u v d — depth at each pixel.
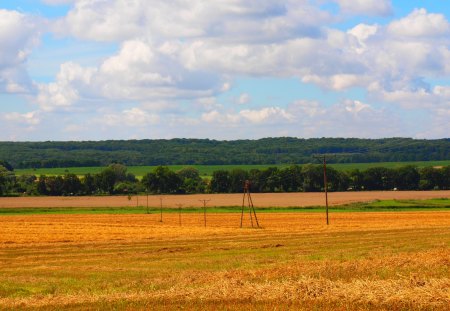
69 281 36.81
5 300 29.22
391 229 74.50
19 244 66.00
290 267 37.38
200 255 52.56
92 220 111.94
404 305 24.00
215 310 24.36
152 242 66.25
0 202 172.38
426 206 137.38
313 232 73.25
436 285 26.55
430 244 53.00
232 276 34.50
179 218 108.56
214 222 105.06
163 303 26.61
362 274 32.66
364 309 23.72
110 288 32.44
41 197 195.25
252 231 78.75
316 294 26.67
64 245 64.38
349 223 93.12
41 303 28.02
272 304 25.17
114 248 60.72
